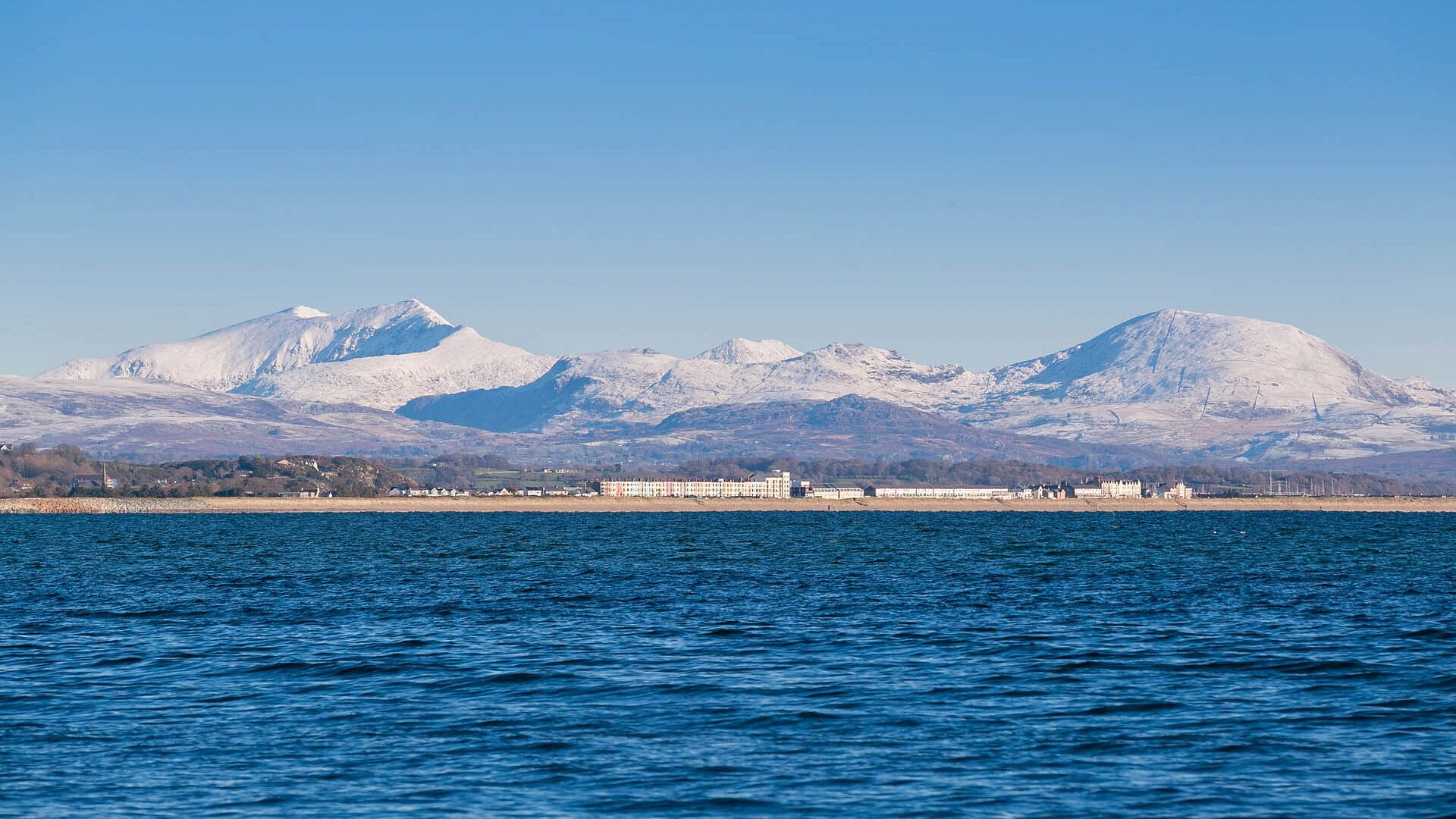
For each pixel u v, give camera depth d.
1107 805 101.75
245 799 103.25
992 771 111.19
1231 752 117.19
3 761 114.25
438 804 102.06
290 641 184.75
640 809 100.88
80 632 194.25
